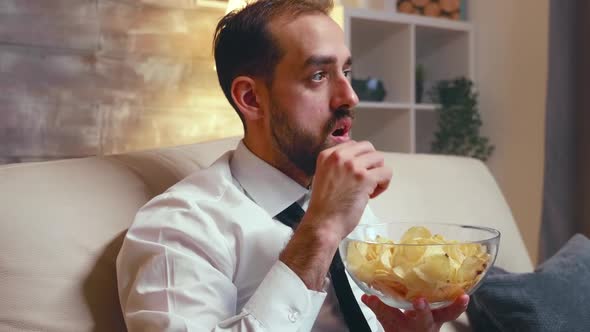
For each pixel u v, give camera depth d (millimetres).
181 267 900
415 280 745
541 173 2711
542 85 2701
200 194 1044
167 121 2135
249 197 1104
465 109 2887
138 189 1135
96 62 1977
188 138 2182
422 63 3189
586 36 2371
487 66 2965
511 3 2834
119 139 2033
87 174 1103
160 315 855
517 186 2826
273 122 1059
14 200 987
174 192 1036
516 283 1344
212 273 918
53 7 1885
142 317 866
